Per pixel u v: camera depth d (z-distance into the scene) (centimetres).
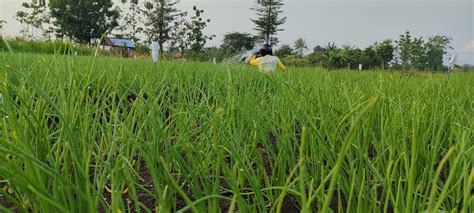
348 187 146
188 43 4897
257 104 199
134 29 4972
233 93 192
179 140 198
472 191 173
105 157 212
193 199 183
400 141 192
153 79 314
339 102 253
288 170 210
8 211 97
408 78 491
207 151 192
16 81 295
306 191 168
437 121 221
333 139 164
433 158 153
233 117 184
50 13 5022
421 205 122
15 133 127
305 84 335
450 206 160
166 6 4831
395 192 154
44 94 128
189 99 318
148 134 230
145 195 191
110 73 428
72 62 176
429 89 339
